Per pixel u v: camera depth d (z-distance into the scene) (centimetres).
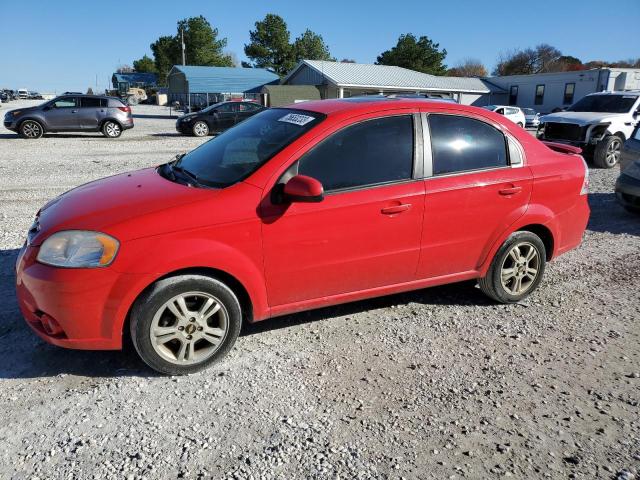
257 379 325
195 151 426
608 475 251
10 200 805
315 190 312
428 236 385
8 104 6066
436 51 6306
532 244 436
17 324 388
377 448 266
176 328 318
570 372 342
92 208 321
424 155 381
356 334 387
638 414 299
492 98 4781
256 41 7262
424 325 404
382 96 438
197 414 289
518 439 275
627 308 445
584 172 459
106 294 298
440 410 298
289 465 252
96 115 1945
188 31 7500
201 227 312
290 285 347
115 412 290
